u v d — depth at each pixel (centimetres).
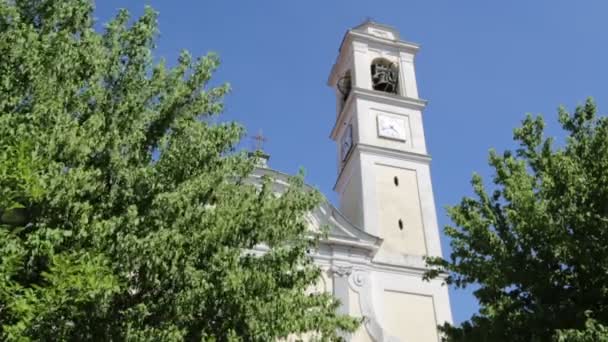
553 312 1159
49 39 1083
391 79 3416
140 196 1088
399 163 3023
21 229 866
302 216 1256
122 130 1146
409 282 2605
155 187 1101
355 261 2547
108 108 1164
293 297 1158
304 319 1148
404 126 3192
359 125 3112
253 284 1078
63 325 914
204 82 1282
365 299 2462
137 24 1272
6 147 863
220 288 1045
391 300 2541
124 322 989
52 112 1006
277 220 1186
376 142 3086
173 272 1016
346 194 3081
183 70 1288
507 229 1312
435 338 2480
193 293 1022
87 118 1124
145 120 1188
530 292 1224
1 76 985
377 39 3522
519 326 1196
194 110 1248
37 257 924
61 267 823
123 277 981
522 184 1308
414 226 2827
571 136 1338
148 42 1276
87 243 964
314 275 1234
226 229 1098
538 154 1380
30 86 1015
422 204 2911
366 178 2916
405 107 3262
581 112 1348
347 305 2420
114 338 978
